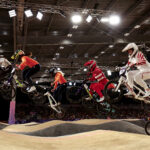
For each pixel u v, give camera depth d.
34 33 12.81
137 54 5.14
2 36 12.77
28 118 22.45
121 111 23.91
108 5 10.01
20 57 7.22
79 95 7.71
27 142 2.86
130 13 10.58
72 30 12.70
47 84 25.44
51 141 3.28
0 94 6.96
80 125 5.93
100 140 3.05
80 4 9.80
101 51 16.27
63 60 16.91
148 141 2.56
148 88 5.00
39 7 9.38
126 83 5.47
